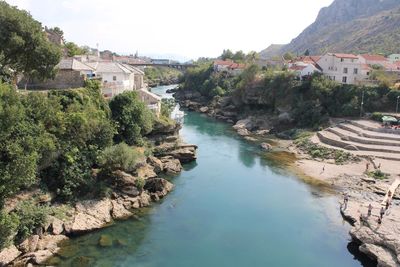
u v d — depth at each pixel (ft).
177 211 161.79
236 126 355.97
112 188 163.02
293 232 147.23
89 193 155.53
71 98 169.89
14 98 115.14
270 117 367.45
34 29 157.28
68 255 122.21
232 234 144.05
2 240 107.86
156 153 217.56
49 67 167.02
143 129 206.28
